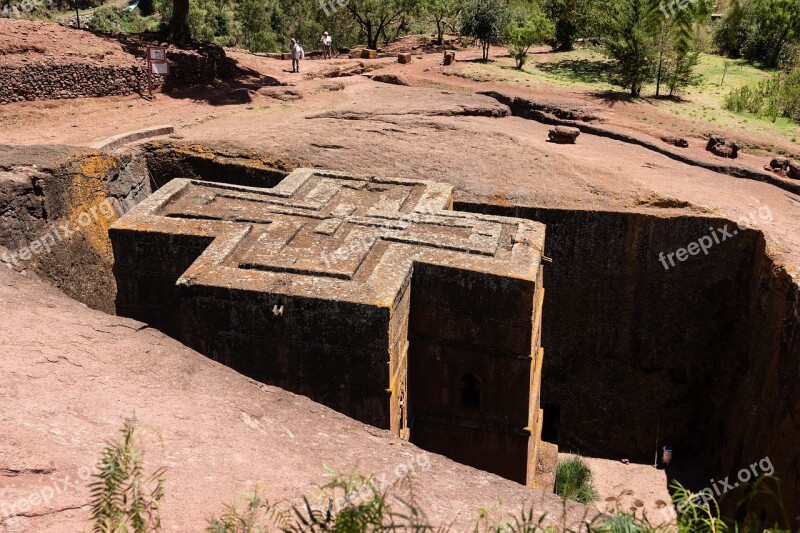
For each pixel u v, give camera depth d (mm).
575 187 16953
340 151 18266
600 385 17062
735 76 28844
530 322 11492
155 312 12891
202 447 5953
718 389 16125
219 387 7047
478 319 11742
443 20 37688
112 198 16625
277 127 20094
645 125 22812
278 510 5207
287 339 10859
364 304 10328
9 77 20500
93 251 15703
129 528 4684
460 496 5945
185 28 26500
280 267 11250
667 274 16000
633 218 15820
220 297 10859
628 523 3729
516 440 12359
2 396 6043
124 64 23094
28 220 14023
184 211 13227
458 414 12523
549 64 30891
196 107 22891
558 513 5840
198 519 5078
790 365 12141
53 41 22875
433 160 18031
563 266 16453
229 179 17969
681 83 26453
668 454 16297
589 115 23125
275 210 13414
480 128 20578
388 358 10555
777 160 19797
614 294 16406
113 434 5855
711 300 15945
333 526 4227
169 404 6523
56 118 20719
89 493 5117
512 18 31281
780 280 13398
